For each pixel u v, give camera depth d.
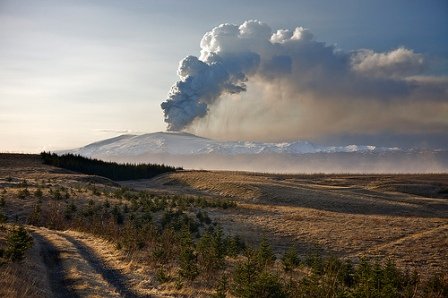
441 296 25.98
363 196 104.75
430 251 46.03
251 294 18.31
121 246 33.72
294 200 92.12
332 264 29.89
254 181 117.19
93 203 60.19
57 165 135.88
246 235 52.22
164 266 28.56
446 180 155.75
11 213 53.56
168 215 54.34
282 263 33.31
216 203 71.81
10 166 123.88
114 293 20.83
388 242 50.12
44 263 26.70
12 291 16.78
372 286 21.69
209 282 25.52
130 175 144.88
